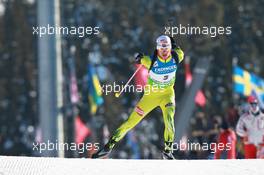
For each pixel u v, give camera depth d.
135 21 87.00
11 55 86.06
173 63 24.23
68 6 81.56
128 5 87.81
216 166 21.19
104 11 86.75
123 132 24.56
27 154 81.06
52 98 39.38
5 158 22.27
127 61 82.69
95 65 78.69
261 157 31.06
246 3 88.25
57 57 39.84
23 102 83.44
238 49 84.69
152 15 87.81
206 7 87.38
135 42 85.12
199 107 72.50
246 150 31.27
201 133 40.09
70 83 54.97
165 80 24.16
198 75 50.75
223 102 77.12
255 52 85.31
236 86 45.25
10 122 82.62
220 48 82.81
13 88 84.25
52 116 39.59
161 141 70.81
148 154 67.88
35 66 85.44
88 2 85.62
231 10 87.62
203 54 80.88
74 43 77.62
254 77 44.97
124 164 21.31
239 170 20.67
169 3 88.56
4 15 87.88
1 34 87.12
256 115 31.02
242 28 86.44
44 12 39.81
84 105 71.94
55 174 19.97
